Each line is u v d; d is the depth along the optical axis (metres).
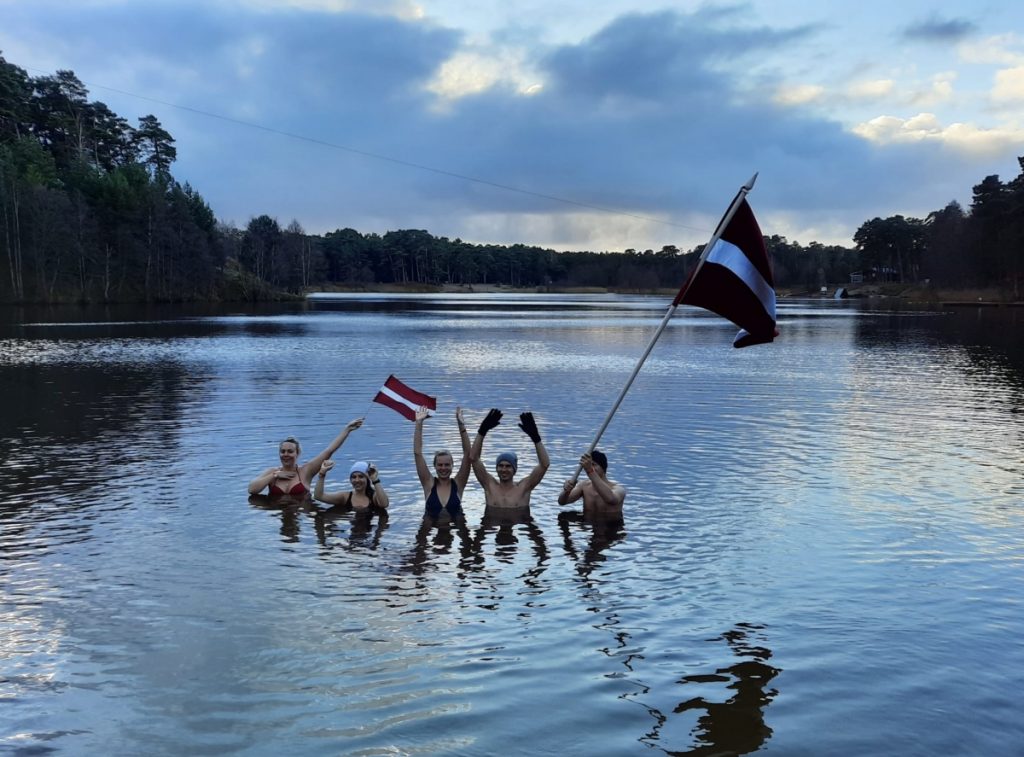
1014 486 11.77
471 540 9.34
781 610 7.25
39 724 5.30
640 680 5.96
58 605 7.25
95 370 26.55
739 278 10.62
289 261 171.25
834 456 13.85
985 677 6.03
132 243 107.75
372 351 34.66
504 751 5.03
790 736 5.23
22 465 12.85
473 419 17.39
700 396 21.20
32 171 107.06
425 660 6.23
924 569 8.31
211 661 6.19
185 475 12.26
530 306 107.00
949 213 148.50
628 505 10.81
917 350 37.41
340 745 5.07
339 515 10.33
